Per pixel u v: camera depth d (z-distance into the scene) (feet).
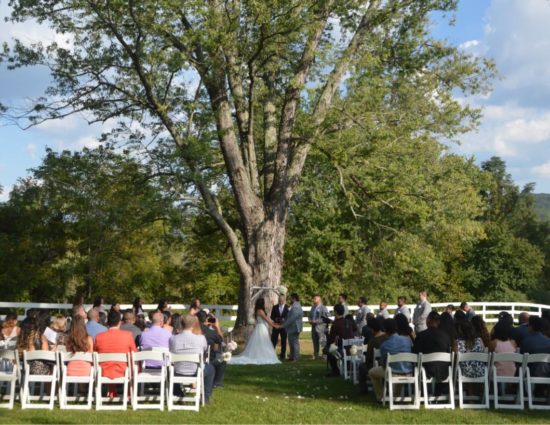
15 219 103.65
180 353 38.58
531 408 38.09
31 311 43.73
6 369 39.78
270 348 63.52
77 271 99.76
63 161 78.02
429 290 148.36
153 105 72.28
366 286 124.26
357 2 70.95
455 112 87.30
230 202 101.14
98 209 88.63
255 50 70.49
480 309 127.03
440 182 97.35
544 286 190.08
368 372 40.57
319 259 117.70
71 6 68.80
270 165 81.66
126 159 76.59
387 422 34.60
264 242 77.05
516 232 233.35
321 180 104.88
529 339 40.24
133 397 37.50
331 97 76.69
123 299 105.91
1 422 32.99
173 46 69.97
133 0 64.13
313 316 66.64
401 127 79.51
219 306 90.43
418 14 75.97
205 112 73.10
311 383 47.34
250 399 40.52
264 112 82.69
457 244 140.15
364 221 97.14
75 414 35.37
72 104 73.61
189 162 70.54
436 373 38.65
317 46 75.25
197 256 117.80
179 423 33.58
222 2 67.97
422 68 80.38
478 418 35.53
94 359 37.40
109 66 72.90
